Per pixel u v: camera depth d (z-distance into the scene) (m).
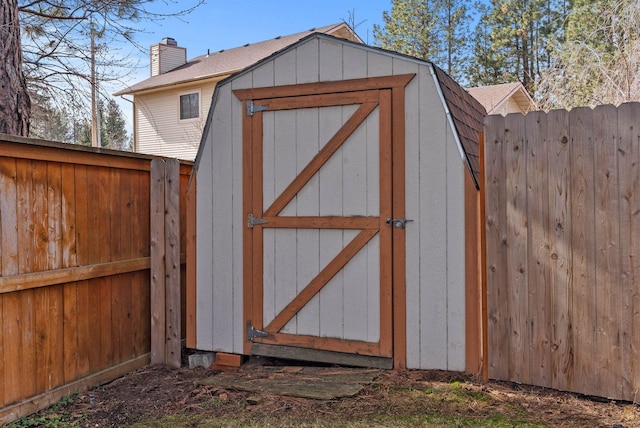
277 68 3.94
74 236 3.63
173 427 2.98
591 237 2.99
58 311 3.50
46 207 3.39
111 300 3.99
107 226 3.94
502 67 20.58
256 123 4.01
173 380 3.89
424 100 3.52
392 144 3.61
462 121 3.80
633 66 6.25
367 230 3.68
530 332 3.18
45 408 3.34
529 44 20.23
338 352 3.78
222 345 4.14
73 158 3.58
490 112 12.71
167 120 16.69
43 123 6.27
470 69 21.31
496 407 2.96
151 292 4.29
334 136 3.77
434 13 21.30
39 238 3.34
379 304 3.66
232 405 3.27
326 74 3.79
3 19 4.16
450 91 3.78
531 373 3.19
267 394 3.37
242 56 16.84
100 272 3.82
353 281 3.74
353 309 3.74
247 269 4.05
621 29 6.52
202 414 3.16
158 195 4.27
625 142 2.90
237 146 4.07
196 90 15.91
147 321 4.38
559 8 19.44
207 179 4.18
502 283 3.26
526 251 3.18
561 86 7.22
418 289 3.55
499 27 20.69
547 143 3.12
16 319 3.18
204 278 4.21
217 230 4.15
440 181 3.48
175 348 4.23
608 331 2.95
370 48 3.64
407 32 21.16
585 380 3.02
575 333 3.05
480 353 3.39
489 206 3.29
